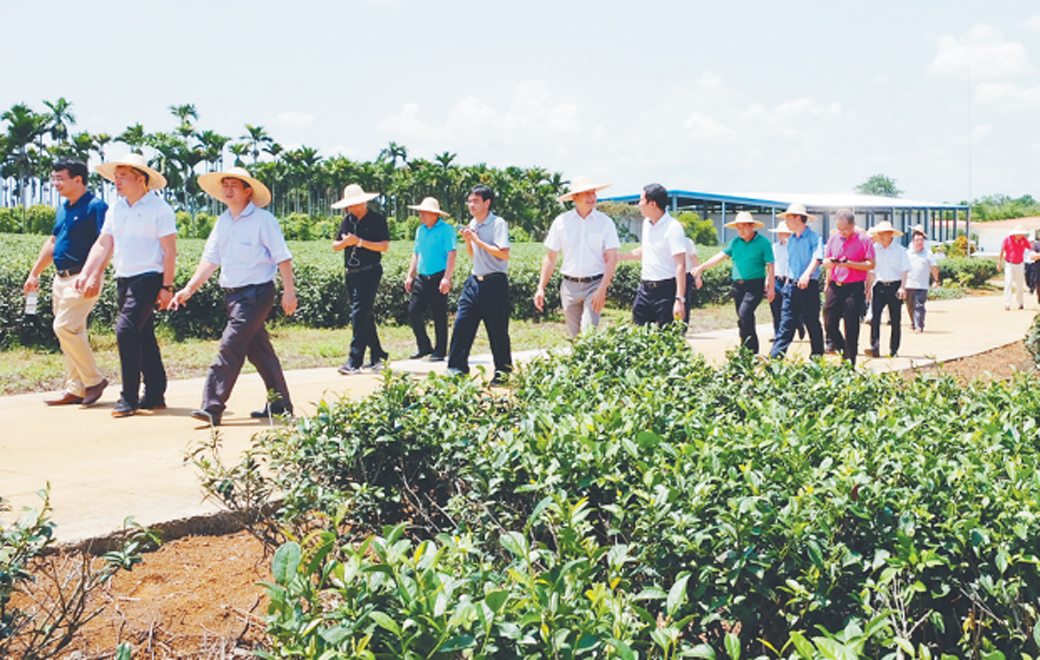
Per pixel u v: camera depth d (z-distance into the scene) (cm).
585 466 330
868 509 299
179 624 338
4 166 9006
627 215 6988
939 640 302
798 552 279
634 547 292
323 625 216
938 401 489
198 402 827
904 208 6400
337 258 1989
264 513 411
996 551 292
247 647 324
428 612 198
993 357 1242
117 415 745
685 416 405
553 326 1761
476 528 343
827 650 208
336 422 393
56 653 288
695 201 7038
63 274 775
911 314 1619
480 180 10231
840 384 529
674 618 279
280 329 1574
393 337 1506
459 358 905
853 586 287
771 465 340
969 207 6525
